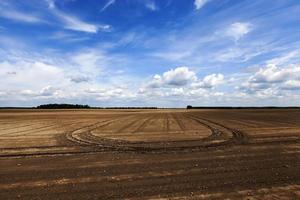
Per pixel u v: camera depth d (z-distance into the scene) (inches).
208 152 625.9
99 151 651.5
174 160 537.6
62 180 399.9
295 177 408.8
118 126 1357.0
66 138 890.7
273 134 963.3
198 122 1593.3
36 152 639.1
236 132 1035.3
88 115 2701.8
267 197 324.8
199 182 385.4
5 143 780.0
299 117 2094.0
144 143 773.9
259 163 505.7
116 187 364.8
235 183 379.9
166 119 1927.9
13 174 435.8
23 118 2126.0
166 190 351.9
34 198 326.3
